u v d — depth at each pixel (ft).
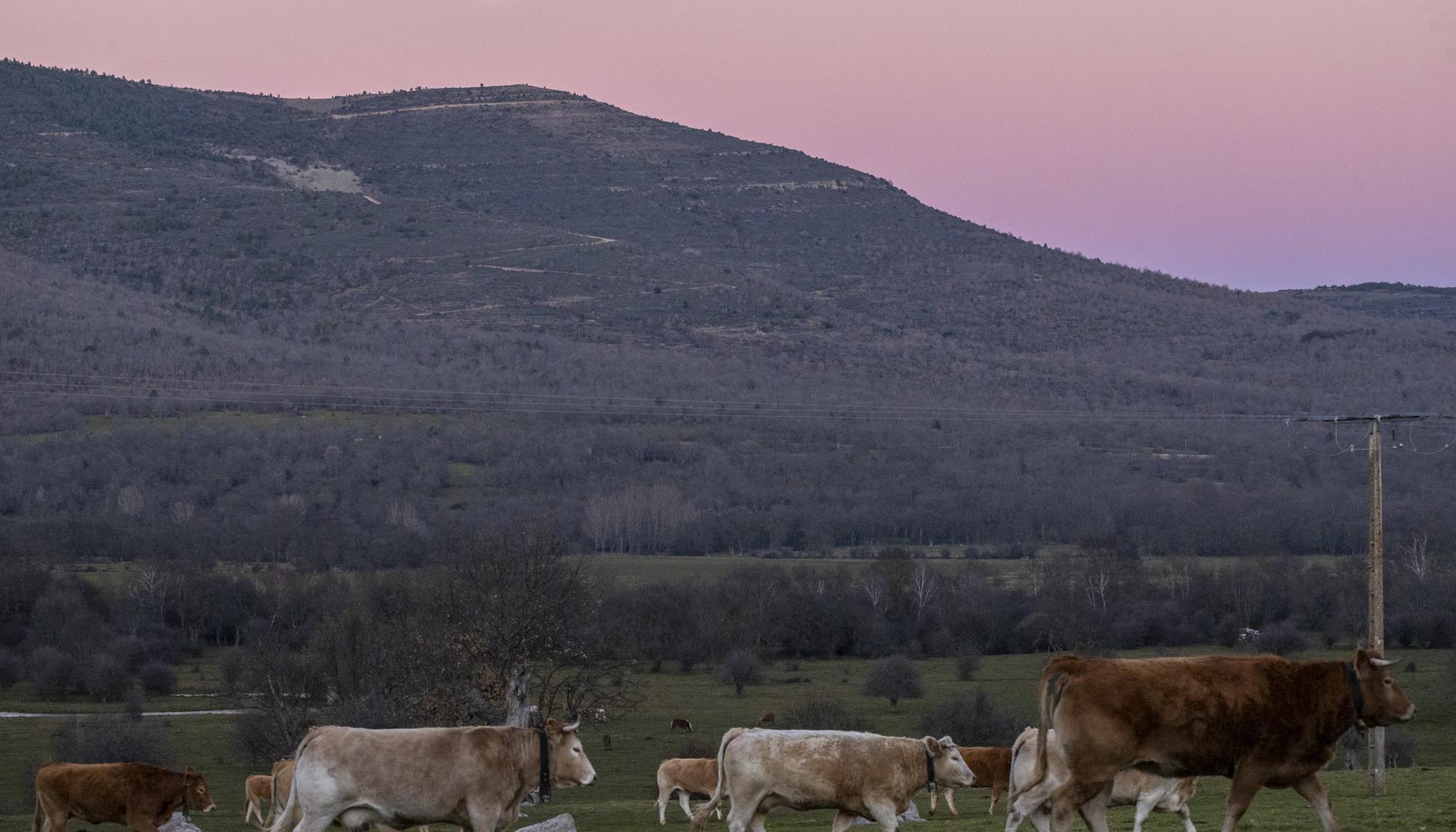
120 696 270.46
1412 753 194.49
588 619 212.23
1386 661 58.59
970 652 309.01
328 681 206.80
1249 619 311.47
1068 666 57.98
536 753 68.13
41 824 87.76
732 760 71.61
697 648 315.58
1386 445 442.91
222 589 317.83
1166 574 337.31
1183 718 57.06
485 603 167.53
